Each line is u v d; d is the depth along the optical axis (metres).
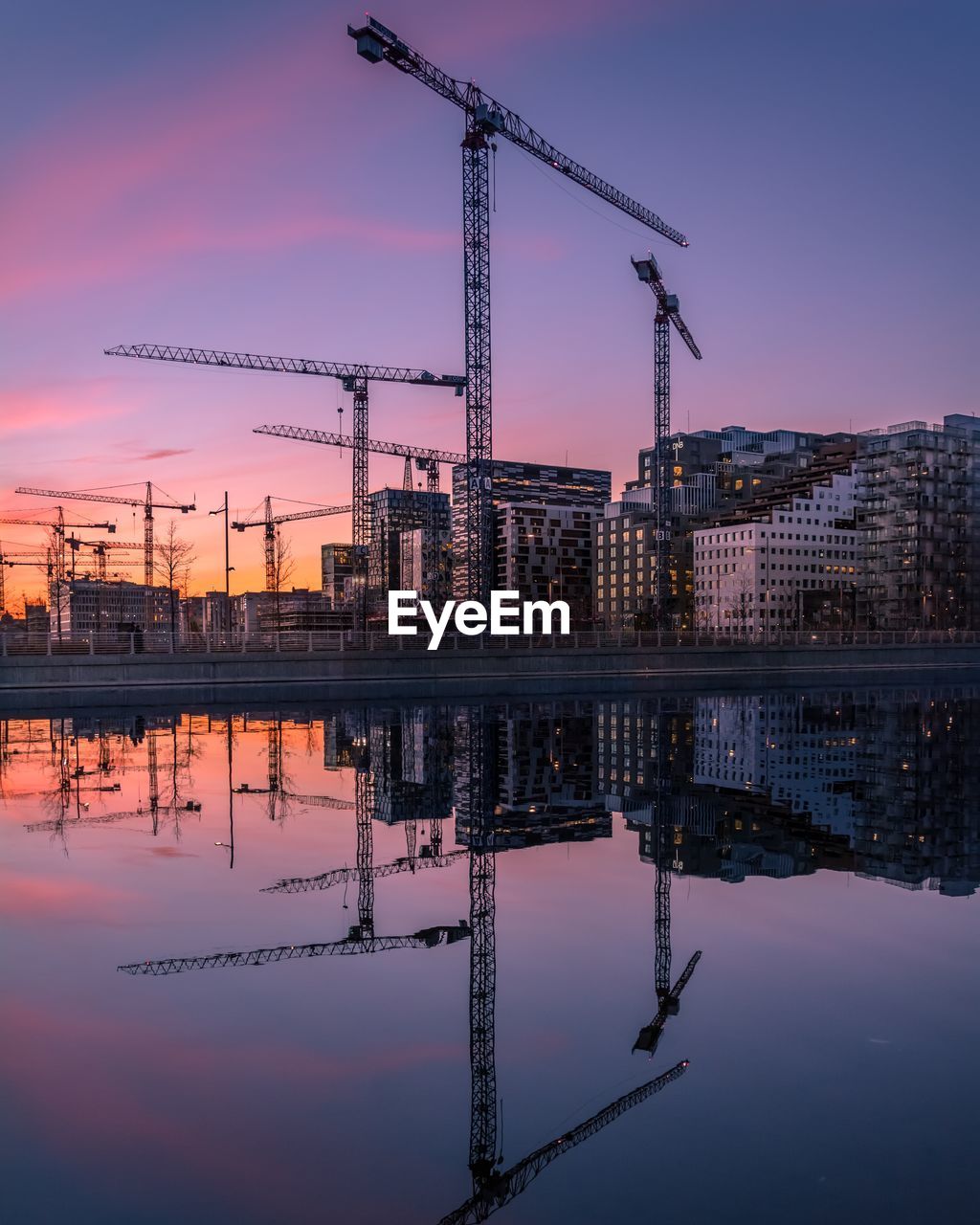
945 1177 5.95
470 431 90.12
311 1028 8.63
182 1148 6.50
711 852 16.66
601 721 44.62
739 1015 8.74
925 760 29.77
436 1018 8.81
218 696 60.41
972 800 22.20
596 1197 5.71
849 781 25.23
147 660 61.53
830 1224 5.31
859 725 41.78
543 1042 8.17
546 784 25.11
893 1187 5.79
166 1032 8.57
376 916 12.48
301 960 10.66
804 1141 6.40
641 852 16.64
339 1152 6.44
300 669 67.00
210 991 9.66
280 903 13.16
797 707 53.28
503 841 17.73
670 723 43.47
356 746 34.03
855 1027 8.45
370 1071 7.68
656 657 81.62
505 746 34.16
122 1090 7.41
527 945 11.14
